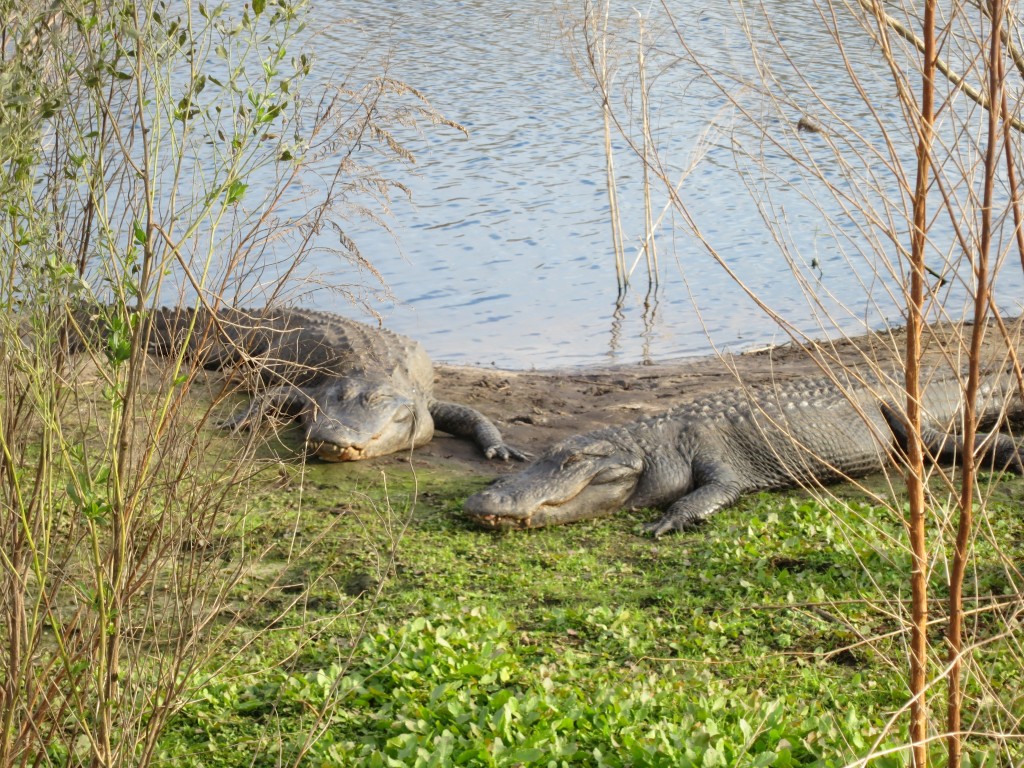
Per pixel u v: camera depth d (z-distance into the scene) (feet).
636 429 44.78
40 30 16.98
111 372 19.89
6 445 17.57
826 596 31.19
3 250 17.42
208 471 27.55
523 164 108.17
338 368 53.21
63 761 20.94
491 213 93.97
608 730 23.41
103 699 18.07
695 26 72.33
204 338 19.72
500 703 24.88
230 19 19.12
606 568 35.73
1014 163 16.15
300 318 57.98
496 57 150.30
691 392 57.16
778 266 81.76
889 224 16.20
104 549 21.42
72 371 19.19
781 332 69.41
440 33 160.76
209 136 18.90
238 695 26.04
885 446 17.37
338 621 30.83
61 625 21.42
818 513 37.70
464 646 28.32
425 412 51.01
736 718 24.14
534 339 70.03
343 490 43.21
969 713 22.91
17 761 19.33
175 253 17.34
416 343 57.00
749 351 65.57
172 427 20.33
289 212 70.69
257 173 82.17
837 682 26.40
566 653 28.17
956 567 16.42
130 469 18.29
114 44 17.70
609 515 42.55
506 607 32.40
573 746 22.74
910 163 53.21
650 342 69.05
